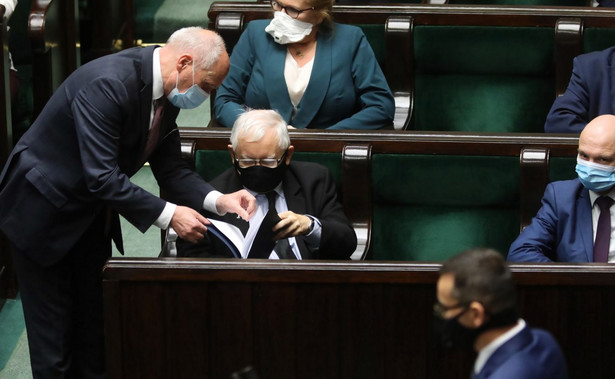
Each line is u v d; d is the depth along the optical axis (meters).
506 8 18.23
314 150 14.77
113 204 12.04
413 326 11.80
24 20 20.45
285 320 11.88
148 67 12.09
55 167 12.45
